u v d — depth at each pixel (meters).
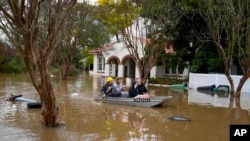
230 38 24.92
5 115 14.08
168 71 40.59
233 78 26.91
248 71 22.17
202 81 28.78
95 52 49.28
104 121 13.34
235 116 15.25
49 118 11.95
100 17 33.19
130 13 28.61
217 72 31.00
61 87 27.98
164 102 17.69
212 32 23.33
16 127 11.87
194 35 27.53
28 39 10.28
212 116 15.15
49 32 10.65
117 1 28.86
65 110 15.80
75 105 17.41
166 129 12.18
